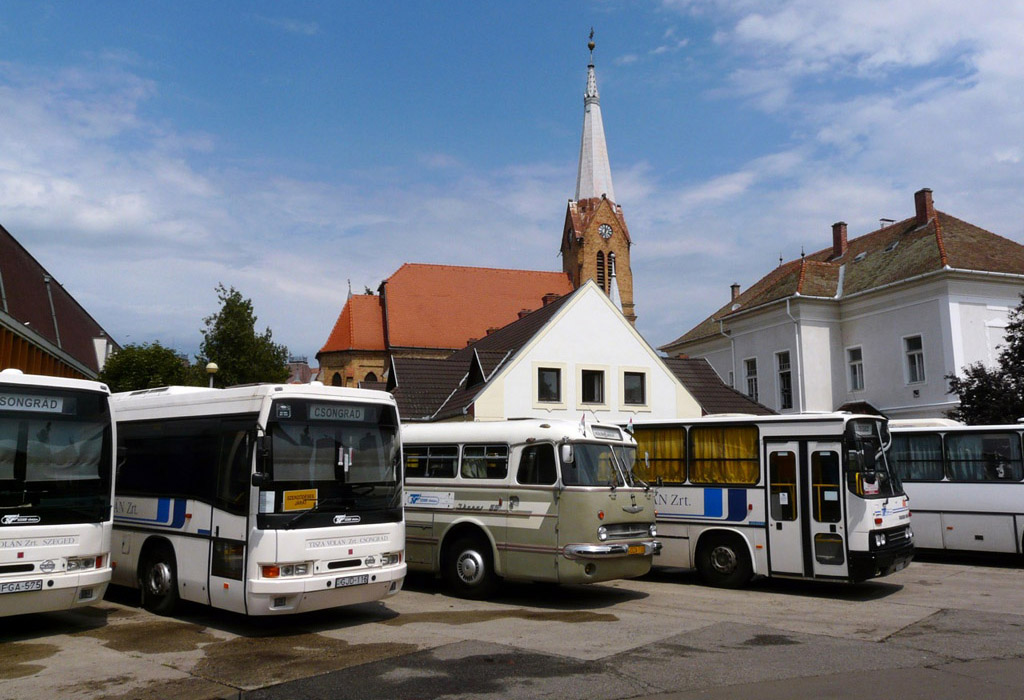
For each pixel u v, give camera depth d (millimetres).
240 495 10664
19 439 10250
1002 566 18531
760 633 10602
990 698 7383
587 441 13438
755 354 42469
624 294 66062
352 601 10930
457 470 14484
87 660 9250
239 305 35562
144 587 12344
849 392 39125
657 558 16016
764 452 14906
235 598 10445
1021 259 35406
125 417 13281
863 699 7387
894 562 13945
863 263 40438
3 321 28281
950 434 19141
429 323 60969
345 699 7574
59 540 10359
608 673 8461
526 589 14969
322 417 11102
